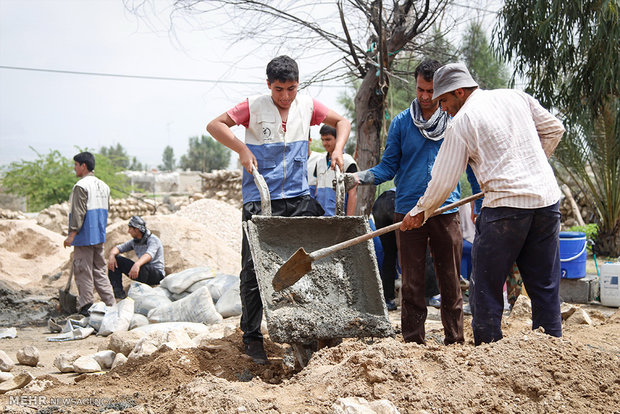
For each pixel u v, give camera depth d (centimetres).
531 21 1020
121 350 504
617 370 298
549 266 353
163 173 6412
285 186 450
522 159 343
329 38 938
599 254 1478
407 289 432
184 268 944
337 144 460
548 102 1086
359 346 364
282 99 440
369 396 290
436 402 280
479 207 450
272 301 391
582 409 270
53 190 3281
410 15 970
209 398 293
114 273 843
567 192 1869
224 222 1391
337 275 415
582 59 1056
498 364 304
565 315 551
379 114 941
